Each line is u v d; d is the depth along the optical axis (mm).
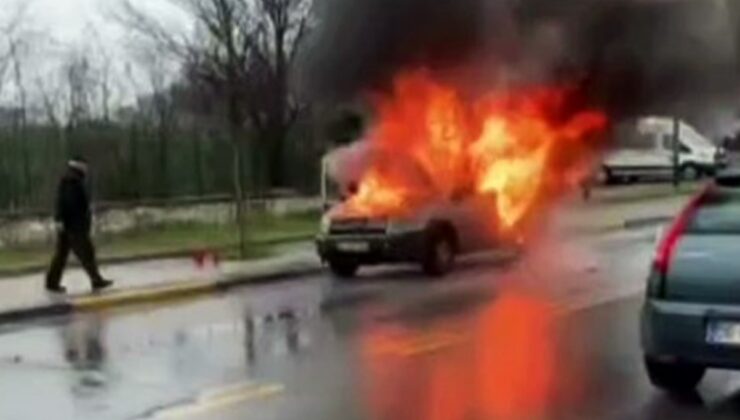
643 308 7777
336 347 9820
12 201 19547
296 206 25484
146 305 13203
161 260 17172
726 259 7344
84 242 13789
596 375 8531
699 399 7723
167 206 22125
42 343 10430
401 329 10781
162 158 22875
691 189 33625
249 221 22875
